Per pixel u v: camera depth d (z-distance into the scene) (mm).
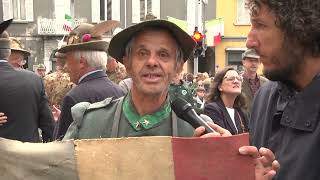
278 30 1553
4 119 3594
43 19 25141
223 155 1690
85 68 3291
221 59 26281
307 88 1547
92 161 1717
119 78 5398
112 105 2037
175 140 1720
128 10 26172
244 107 4504
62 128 3111
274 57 1581
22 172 1692
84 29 3410
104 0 25953
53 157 1707
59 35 25141
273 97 1741
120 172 1716
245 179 1668
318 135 1502
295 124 1555
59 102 5191
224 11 26172
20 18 25203
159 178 1713
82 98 3146
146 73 1873
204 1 21109
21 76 3795
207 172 1695
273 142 1666
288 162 1556
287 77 1601
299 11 1509
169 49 1889
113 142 1729
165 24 1852
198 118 1838
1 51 3725
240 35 26109
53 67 25266
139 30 1875
